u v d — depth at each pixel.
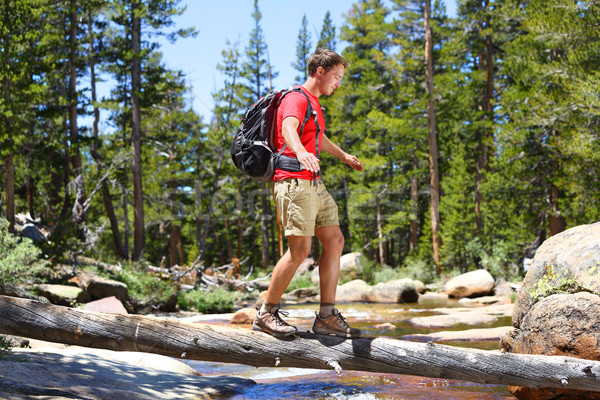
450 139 31.00
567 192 18.56
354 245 34.34
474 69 36.62
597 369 3.04
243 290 22.25
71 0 23.36
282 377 4.81
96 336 3.39
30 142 21.31
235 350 3.29
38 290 11.32
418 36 34.09
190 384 3.87
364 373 4.88
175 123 39.81
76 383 3.21
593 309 3.39
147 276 16.81
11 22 15.22
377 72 38.56
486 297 17.31
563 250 4.00
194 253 28.62
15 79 14.86
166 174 36.53
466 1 32.31
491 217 24.80
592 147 15.67
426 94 27.95
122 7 26.27
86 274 15.40
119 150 28.53
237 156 3.09
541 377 3.09
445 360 3.13
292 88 3.11
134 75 26.94
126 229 30.09
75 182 22.02
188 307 15.88
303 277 25.19
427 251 27.25
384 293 16.72
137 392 3.34
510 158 22.00
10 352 3.72
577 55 16.17
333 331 3.25
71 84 23.53
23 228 18.89
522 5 25.16
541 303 3.78
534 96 18.47
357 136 35.22
